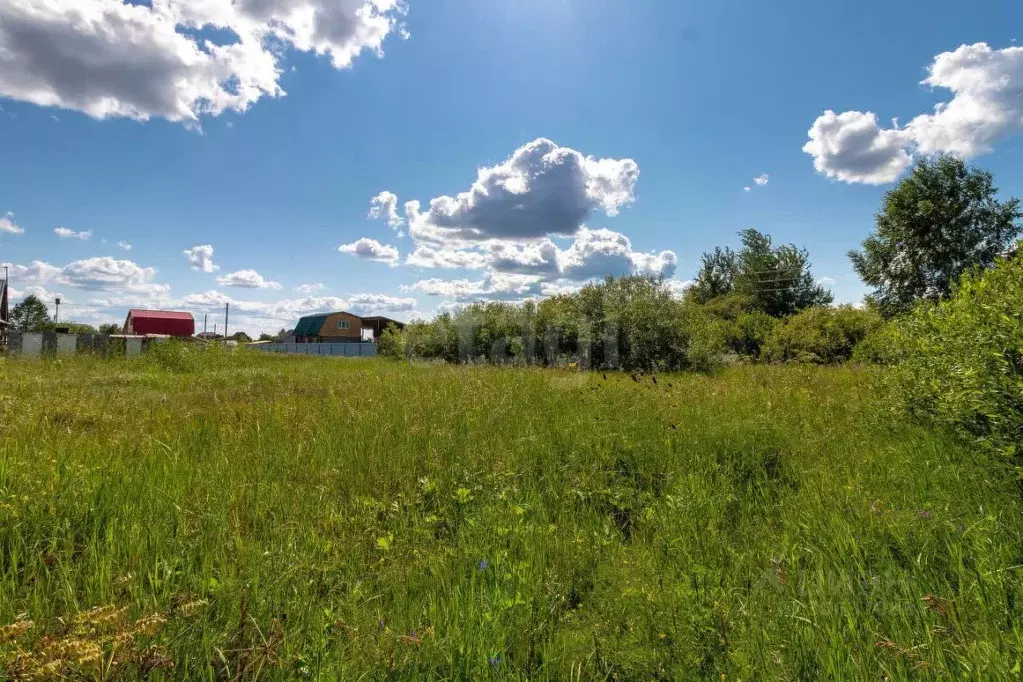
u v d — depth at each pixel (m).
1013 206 29.28
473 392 7.18
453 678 2.00
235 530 3.11
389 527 3.52
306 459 4.47
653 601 2.38
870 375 8.91
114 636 1.81
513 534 3.28
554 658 2.16
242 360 17.48
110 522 3.01
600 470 4.60
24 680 1.66
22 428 4.91
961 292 4.78
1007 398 3.72
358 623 2.26
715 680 2.00
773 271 49.34
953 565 2.71
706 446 4.94
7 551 2.75
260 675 1.94
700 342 16.05
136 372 12.88
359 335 71.31
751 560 2.99
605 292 17.78
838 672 1.95
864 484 3.88
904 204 30.86
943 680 1.92
